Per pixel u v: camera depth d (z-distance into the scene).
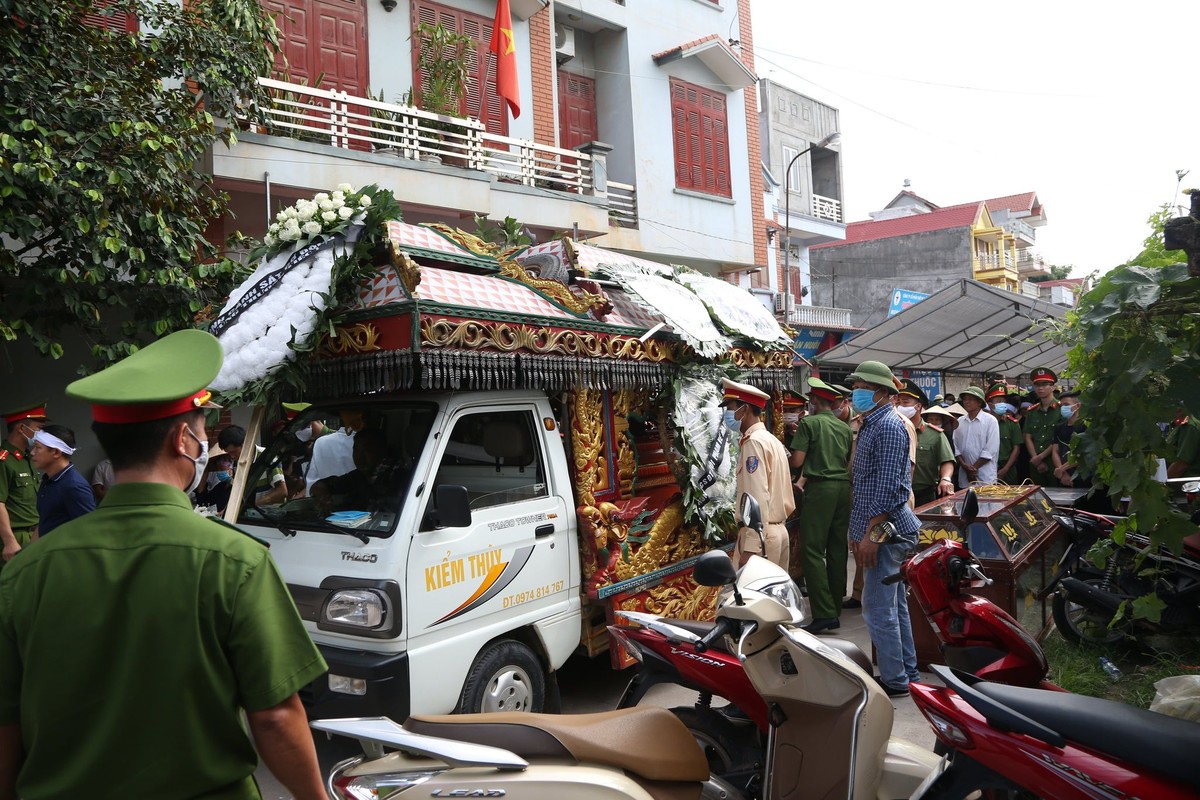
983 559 5.43
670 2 15.17
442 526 4.06
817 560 6.44
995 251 35.75
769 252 21.17
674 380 5.57
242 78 7.45
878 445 4.76
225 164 8.51
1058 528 6.34
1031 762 2.43
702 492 5.62
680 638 3.50
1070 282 42.31
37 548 1.75
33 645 1.66
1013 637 3.38
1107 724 2.39
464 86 11.62
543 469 4.78
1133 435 3.17
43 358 8.23
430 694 3.89
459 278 4.55
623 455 5.32
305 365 4.07
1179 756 2.26
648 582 5.14
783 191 22.70
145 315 6.59
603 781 2.64
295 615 1.81
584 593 4.88
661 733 2.95
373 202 4.23
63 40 6.32
